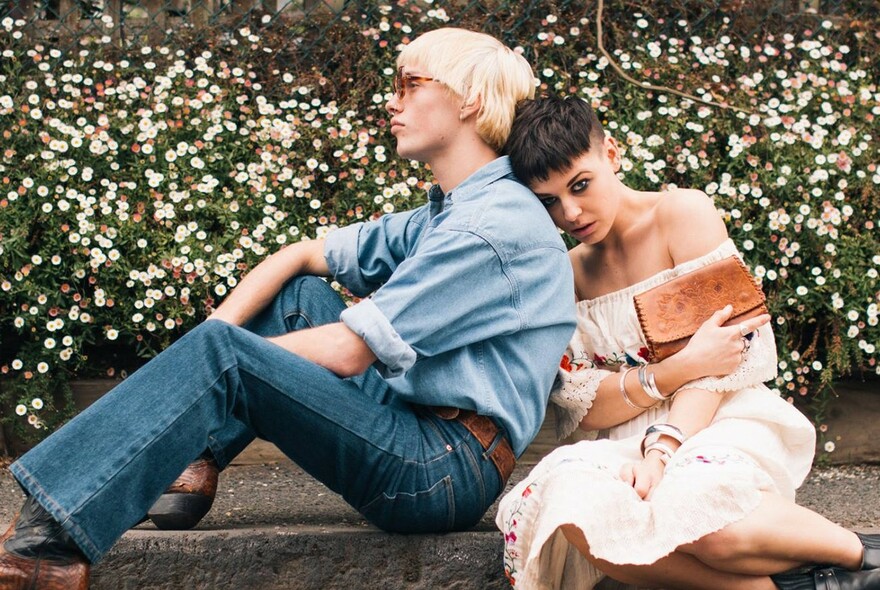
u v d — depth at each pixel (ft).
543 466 6.10
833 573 5.73
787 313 9.57
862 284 9.45
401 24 11.66
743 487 5.59
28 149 10.37
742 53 11.34
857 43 12.08
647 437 6.18
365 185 10.36
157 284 9.59
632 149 10.05
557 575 6.29
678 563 5.77
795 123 10.42
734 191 9.81
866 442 9.78
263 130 10.38
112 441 5.48
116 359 10.00
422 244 6.22
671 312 6.40
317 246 7.25
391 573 6.74
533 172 6.40
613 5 11.86
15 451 9.66
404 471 6.17
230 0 11.98
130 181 10.12
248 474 9.20
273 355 5.90
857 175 10.09
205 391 5.70
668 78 11.35
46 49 11.64
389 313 5.92
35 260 9.34
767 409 6.33
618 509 5.60
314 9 12.04
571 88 11.07
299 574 6.79
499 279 6.17
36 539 5.41
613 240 6.88
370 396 6.64
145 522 7.38
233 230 9.84
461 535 6.71
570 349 6.95
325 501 8.29
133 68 11.30
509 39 11.71
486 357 6.31
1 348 9.98
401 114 6.71
